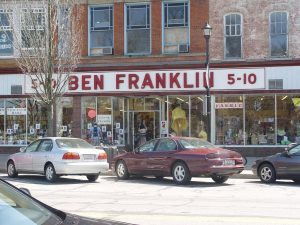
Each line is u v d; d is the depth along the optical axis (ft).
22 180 62.34
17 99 92.43
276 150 83.66
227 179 60.85
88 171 58.54
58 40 80.38
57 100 83.51
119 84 88.22
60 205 40.83
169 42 88.74
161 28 88.79
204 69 85.61
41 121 92.02
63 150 58.18
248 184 57.21
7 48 92.12
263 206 39.63
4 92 92.32
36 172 61.31
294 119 83.51
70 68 81.35
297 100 83.56
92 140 90.22
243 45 86.12
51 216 15.14
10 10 85.76
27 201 16.28
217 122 85.87
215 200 43.42
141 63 88.48
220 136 85.71
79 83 89.25
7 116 93.25
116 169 63.52
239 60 85.56
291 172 56.13
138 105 90.22
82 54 90.63
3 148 93.20
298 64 83.05
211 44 86.79
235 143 85.40
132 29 90.38
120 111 90.38
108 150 71.51
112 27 90.94
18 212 15.14
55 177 58.44
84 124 90.58
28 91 90.94
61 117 90.48
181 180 55.98
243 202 42.09
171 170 57.00
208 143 59.00
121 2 90.53
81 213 36.47
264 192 49.44
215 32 86.99
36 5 79.92
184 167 55.72
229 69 84.84
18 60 81.92
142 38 89.97
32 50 78.64
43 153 60.18
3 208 15.26
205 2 87.45
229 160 55.31
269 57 85.10
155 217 34.45
